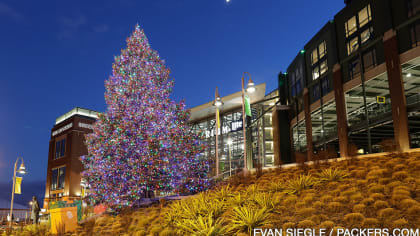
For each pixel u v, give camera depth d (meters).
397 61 23.00
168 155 21.39
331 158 17.06
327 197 9.38
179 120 24.12
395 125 22.66
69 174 64.69
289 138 39.66
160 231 10.27
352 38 28.72
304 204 9.24
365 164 13.37
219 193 12.84
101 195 20.19
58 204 14.54
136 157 20.16
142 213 14.76
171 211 11.95
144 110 21.61
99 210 20.53
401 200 8.02
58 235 13.31
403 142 21.97
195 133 24.80
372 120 25.78
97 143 20.81
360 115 30.17
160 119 22.56
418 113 22.67
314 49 35.09
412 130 31.34
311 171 14.23
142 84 22.89
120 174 19.64
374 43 25.38
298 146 36.34
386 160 13.68
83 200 22.56
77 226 14.43
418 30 21.84
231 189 14.72
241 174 17.59
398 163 12.49
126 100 21.95
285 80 42.94
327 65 32.25
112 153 20.20
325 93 32.41
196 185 22.05
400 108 22.44
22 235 15.13
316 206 8.95
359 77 27.19
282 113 40.53
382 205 7.89
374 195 8.67
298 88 38.91
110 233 12.21
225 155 49.41
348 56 28.41
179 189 21.67
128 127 20.33
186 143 23.27
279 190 11.60
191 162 23.05
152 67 23.73
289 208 9.37
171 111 23.81
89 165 22.17
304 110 35.88
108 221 15.02
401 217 7.11
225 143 50.31
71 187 64.00
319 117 35.66
